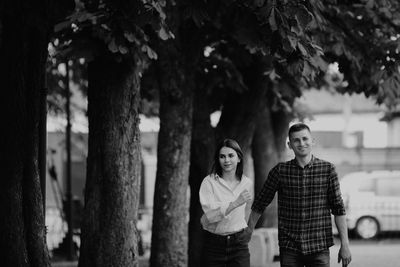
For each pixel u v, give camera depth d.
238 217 8.35
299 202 7.80
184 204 13.03
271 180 7.95
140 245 20.83
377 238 27.19
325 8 12.41
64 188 35.81
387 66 13.12
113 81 9.76
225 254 8.36
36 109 8.89
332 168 7.81
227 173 8.44
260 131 18.77
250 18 9.77
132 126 9.93
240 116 15.11
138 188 10.04
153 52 9.61
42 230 8.92
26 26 8.73
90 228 9.82
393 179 27.27
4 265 8.62
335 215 7.86
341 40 12.82
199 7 9.90
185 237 13.02
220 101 16.17
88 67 9.92
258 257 16.30
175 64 12.77
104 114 9.78
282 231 7.88
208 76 15.28
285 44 9.41
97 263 9.77
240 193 8.23
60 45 10.63
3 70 8.74
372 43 13.34
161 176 12.98
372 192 27.27
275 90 16.09
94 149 9.86
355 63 13.17
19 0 8.69
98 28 9.39
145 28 10.82
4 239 8.67
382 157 33.44
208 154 14.73
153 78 16.78
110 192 9.79
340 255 7.81
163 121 12.98
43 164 10.56
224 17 10.64
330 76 19.81
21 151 8.77
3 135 8.73
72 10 9.97
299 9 9.08
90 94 9.89
